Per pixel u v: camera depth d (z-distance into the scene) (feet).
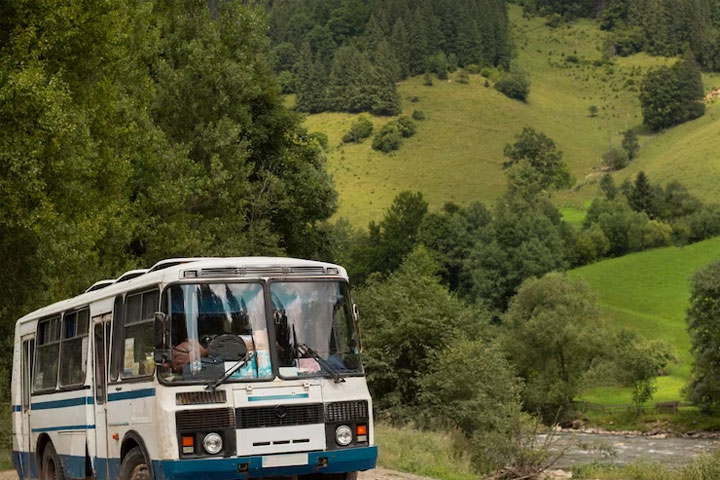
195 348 41.45
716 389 267.18
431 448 98.68
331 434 42.34
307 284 43.98
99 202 108.17
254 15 174.50
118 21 97.45
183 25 167.02
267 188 181.27
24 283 93.97
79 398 51.11
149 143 138.72
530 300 316.60
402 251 572.51
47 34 83.56
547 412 299.79
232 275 42.98
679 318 531.09
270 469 41.11
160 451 40.55
